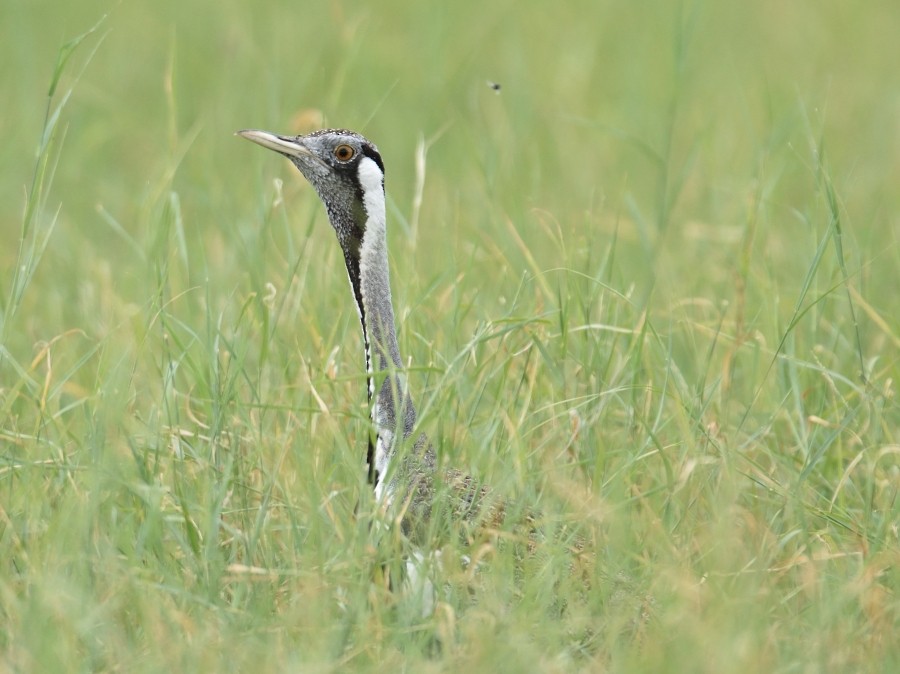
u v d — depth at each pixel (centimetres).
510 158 1816
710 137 1981
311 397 1206
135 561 981
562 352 1180
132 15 2584
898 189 1889
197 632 914
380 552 974
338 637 923
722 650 887
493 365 1245
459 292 1320
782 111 2077
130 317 1255
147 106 2273
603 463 1135
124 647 909
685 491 1091
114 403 1068
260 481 1123
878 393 1204
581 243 1459
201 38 2530
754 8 2778
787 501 1078
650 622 958
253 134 1098
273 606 986
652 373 1275
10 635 923
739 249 1530
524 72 2242
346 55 1817
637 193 1914
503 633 921
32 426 1191
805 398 1279
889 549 1012
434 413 1028
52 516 1017
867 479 1140
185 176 1877
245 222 1648
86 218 1897
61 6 2573
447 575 964
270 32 2417
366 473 1066
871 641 934
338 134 1089
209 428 1148
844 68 2472
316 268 1434
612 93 2341
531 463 1118
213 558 989
